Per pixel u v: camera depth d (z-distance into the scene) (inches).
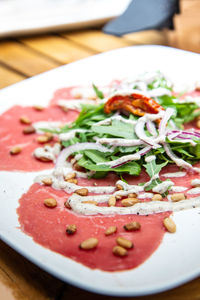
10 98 16.6
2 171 13.3
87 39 21.3
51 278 9.9
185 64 17.4
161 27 19.2
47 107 16.4
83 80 17.5
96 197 11.9
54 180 12.7
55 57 19.8
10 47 20.9
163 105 14.4
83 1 24.2
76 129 14.3
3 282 9.9
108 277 9.1
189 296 9.2
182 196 11.4
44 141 14.6
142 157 12.9
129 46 19.3
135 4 20.1
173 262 9.4
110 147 13.2
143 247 10.0
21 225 11.0
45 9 23.4
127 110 14.1
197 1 24.0
